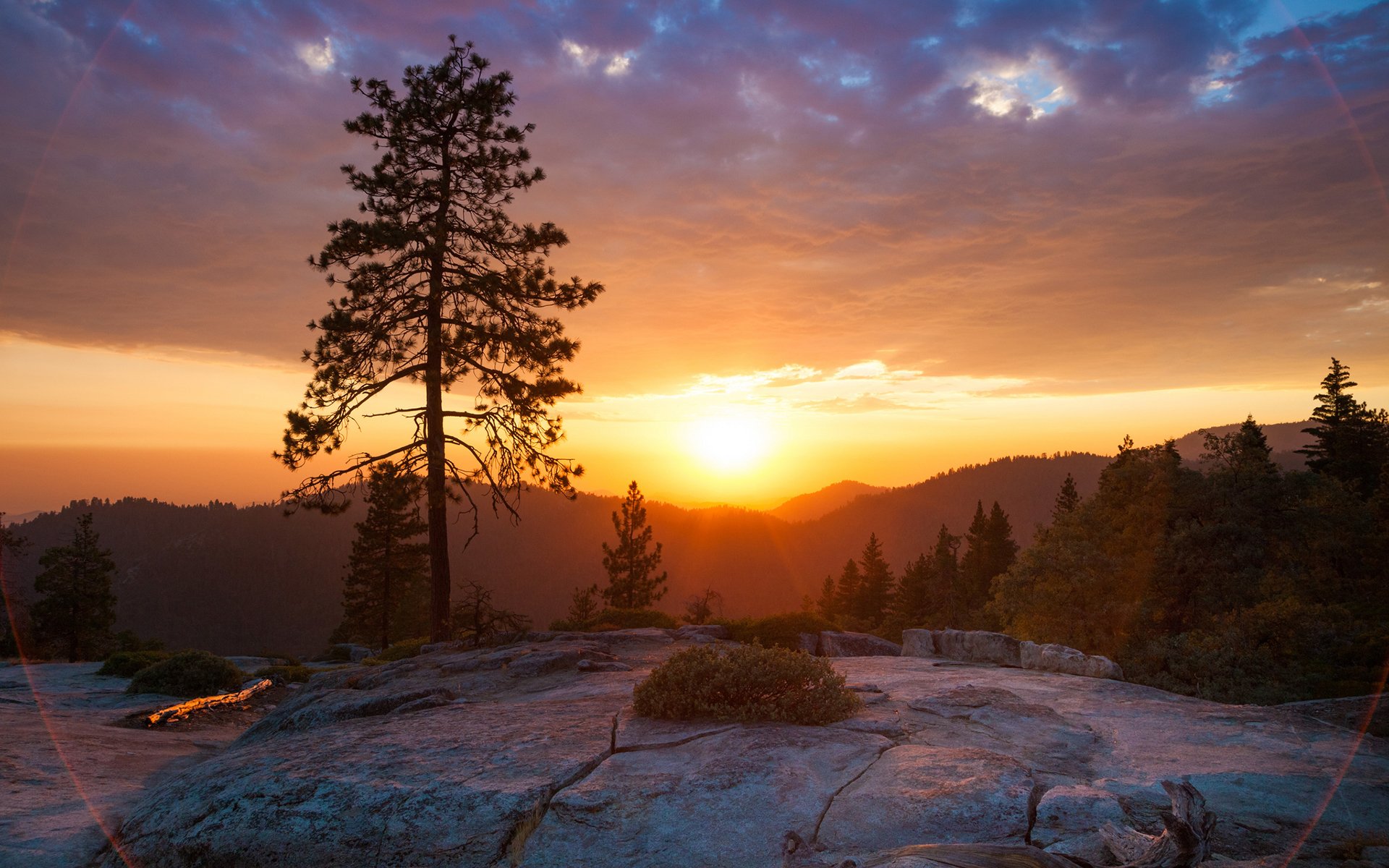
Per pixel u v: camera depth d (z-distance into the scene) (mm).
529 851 5223
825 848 4984
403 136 20938
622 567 51719
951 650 14477
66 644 59844
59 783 8430
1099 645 38812
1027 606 41438
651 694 8102
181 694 19547
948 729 7711
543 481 21781
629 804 5648
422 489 20312
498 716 8641
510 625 17984
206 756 11195
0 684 21312
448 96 20984
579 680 11922
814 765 6309
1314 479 45406
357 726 8781
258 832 5742
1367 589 43281
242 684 21234
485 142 21297
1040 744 7305
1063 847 4770
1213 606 37562
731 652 8523
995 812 5242
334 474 19781
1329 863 4547
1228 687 28516
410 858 5363
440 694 10938
